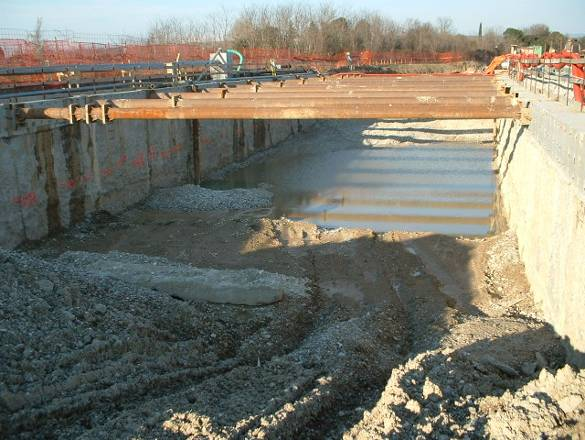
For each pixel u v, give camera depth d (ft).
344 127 144.87
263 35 254.06
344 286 49.11
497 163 100.32
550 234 40.91
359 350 34.27
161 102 55.83
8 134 56.65
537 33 308.19
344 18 282.36
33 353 27.76
